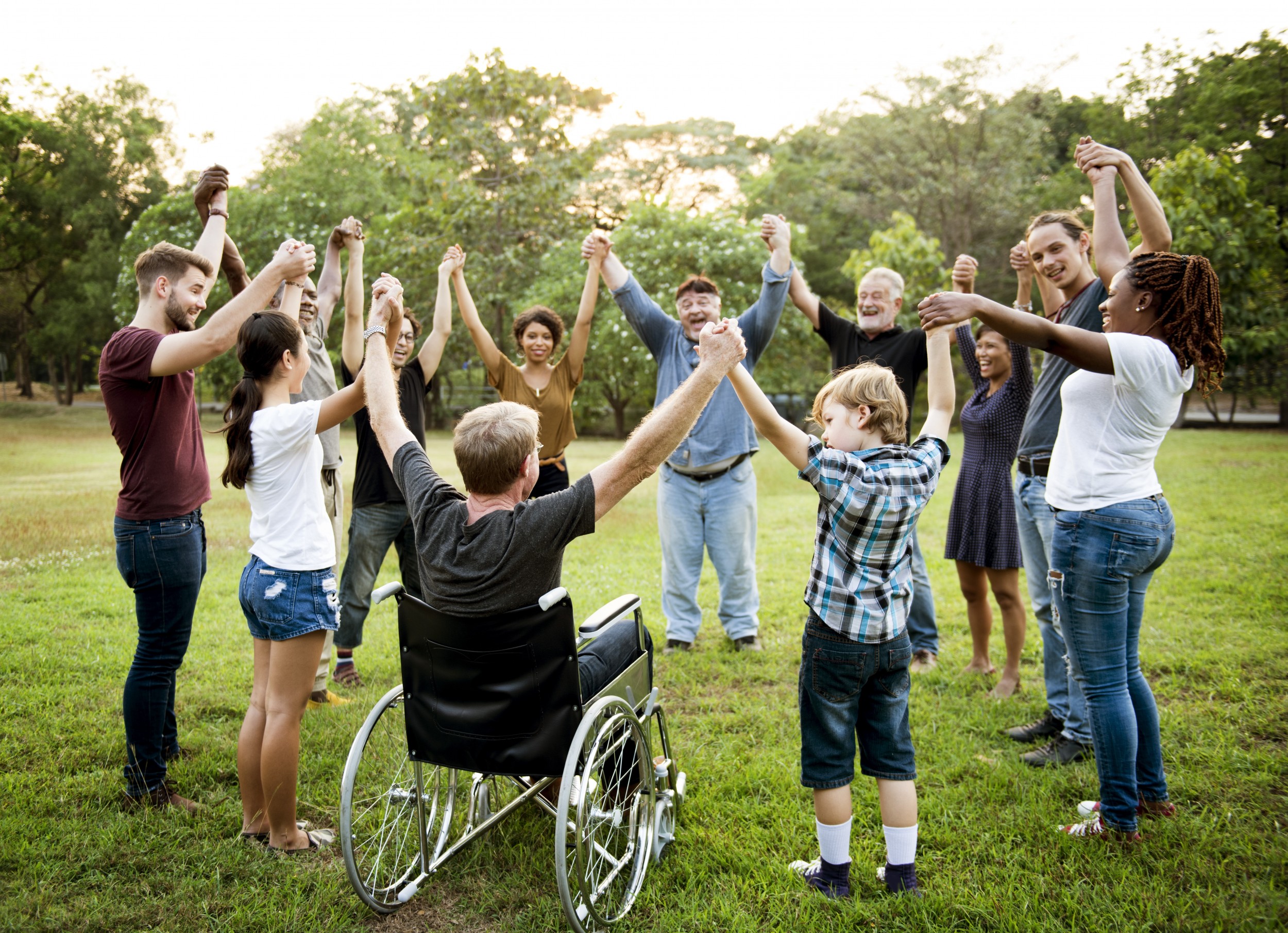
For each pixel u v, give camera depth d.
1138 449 2.53
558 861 2.04
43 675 4.11
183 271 2.88
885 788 2.34
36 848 2.58
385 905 2.31
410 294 15.10
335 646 4.17
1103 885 2.34
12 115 27.25
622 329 17.59
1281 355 16.78
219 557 7.00
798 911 2.28
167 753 3.24
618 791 2.46
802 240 19.17
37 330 31.73
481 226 15.36
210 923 2.26
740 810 2.86
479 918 2.35
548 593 2.13
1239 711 3.53
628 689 2.55
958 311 2.28
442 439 21.72
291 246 2.76
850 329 4.69
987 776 3.07
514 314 18.45
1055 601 2.70
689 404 2.11
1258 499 8.67
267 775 2.57
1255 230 14.23
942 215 24.17
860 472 2.23
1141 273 2.48
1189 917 2.21
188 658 4.45
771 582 6.23
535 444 2.21
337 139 23.73
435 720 2.29
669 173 34.75
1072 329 2.39
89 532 7.91
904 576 2.35
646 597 5.80
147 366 2.67
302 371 2.73
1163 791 2.72
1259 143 21.67
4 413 27.47
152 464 2.78
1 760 3.18
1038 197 25.69
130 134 28.77
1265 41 21.64
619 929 2.26
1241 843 2.54
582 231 18.64
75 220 27.53
